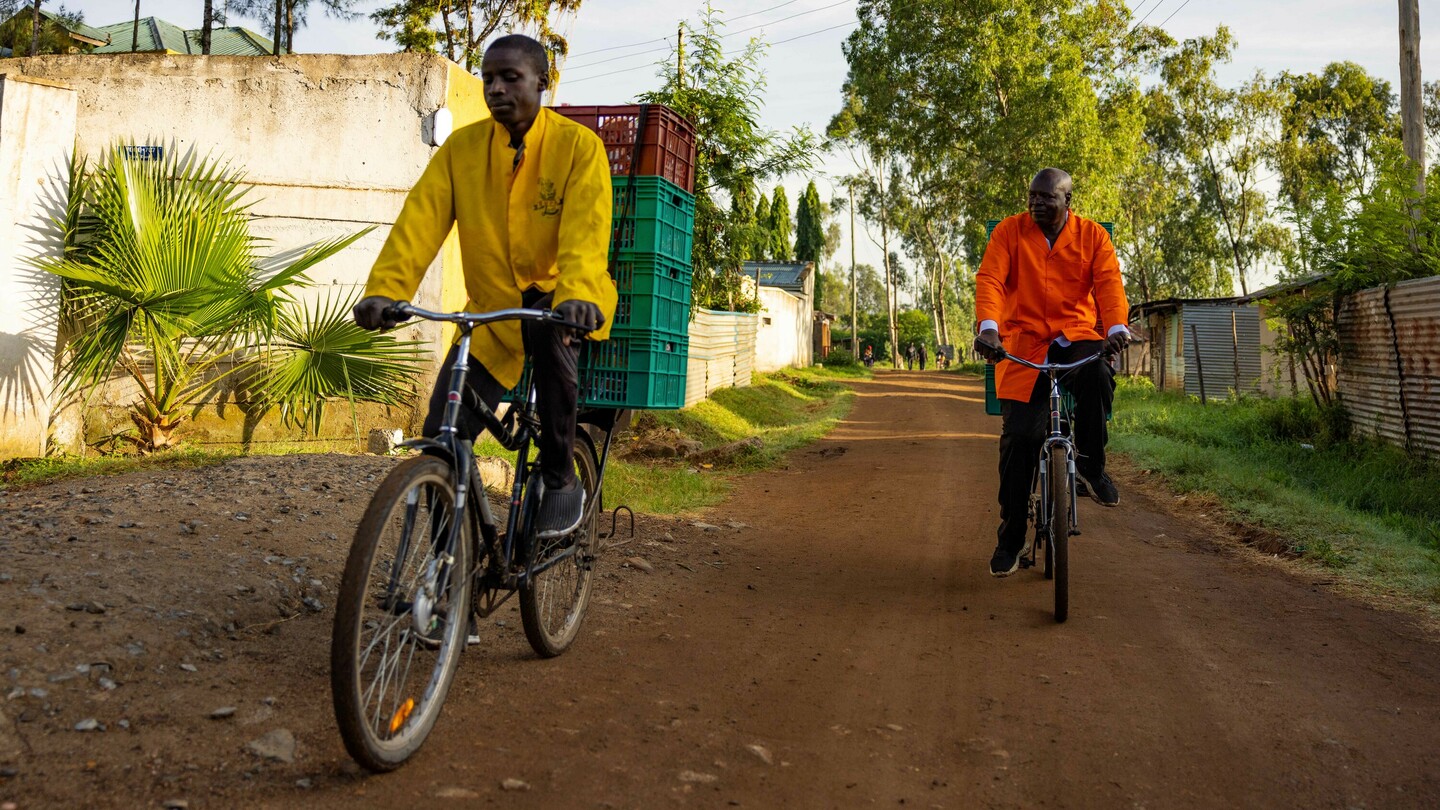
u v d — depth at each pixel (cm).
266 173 1048
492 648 399
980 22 3462
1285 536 684
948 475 1088
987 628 472
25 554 387
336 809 252
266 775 266
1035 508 550
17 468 779
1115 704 366
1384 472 929
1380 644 448
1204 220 4328
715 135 1398
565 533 354
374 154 1045
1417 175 1110
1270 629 473
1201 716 354
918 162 3962
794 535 733
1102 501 540
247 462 670
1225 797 290
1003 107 3519
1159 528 766
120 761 261
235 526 479
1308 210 1177
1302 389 1744
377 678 280
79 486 592
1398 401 1031
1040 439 526
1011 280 547
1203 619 491
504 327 339
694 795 278
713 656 414
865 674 399
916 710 358
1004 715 354
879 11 3762
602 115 429
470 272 345
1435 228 1054
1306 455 1107
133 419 940
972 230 3900
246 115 1052
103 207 845
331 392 887
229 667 331
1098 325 545
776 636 452
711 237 1453
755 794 282
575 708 338
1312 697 376
